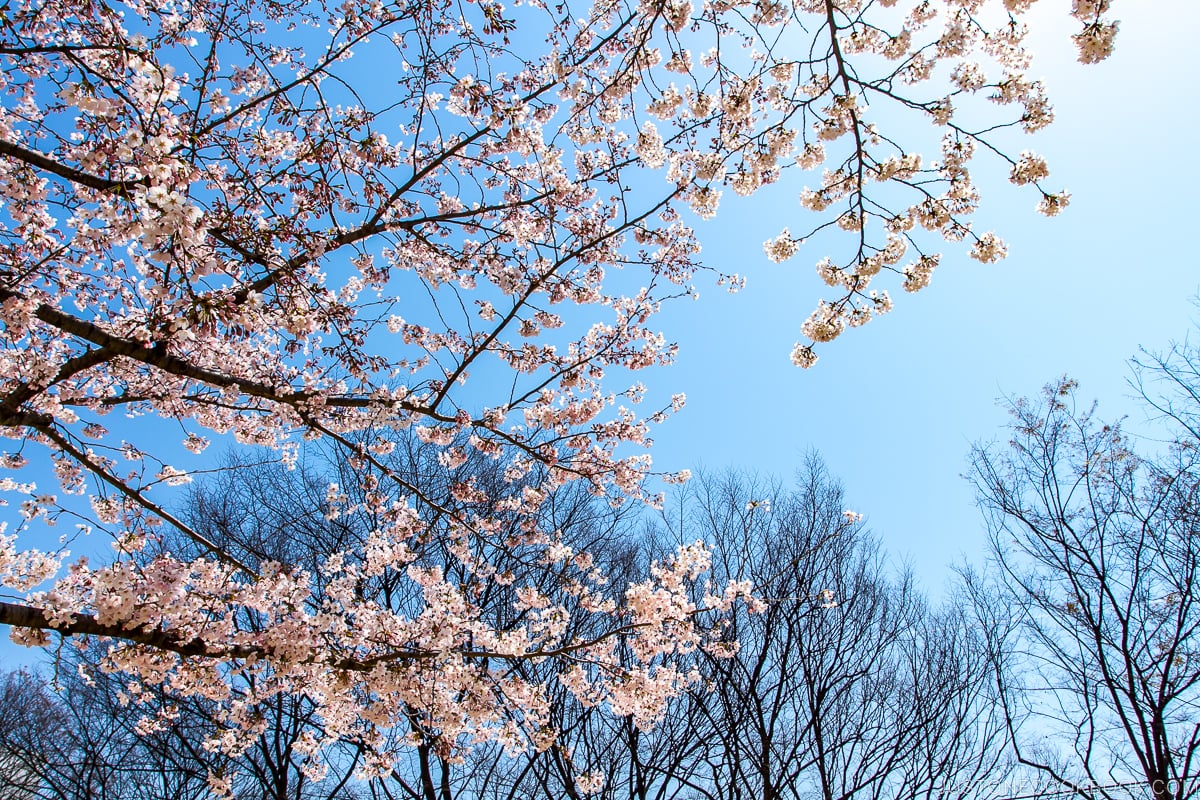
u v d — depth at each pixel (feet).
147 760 35.09
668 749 35.86
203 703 31.07
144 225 9.29
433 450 40.93
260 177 14.88
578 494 42.45
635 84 15.25
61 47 10.90
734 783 33.27
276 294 14.80
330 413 16.62
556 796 35.17
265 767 34.50
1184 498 34.30
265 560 16.43
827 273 14.15
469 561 21.67
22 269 14.52
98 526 14.07
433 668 16.85
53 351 17.62
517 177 18.56
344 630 16.25
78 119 12.73
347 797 34.86
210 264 10.01
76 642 14.53
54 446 15.69
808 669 36.42
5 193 13.65
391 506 20.57
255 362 18.40
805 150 14.02
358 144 16.07
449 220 17.97
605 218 20.76
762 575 40.55
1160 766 29.94
